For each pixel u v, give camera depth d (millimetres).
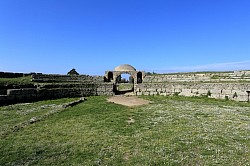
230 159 12508
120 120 22719
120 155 13203
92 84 52812
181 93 48031
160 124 21000
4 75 45531
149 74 64500
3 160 12391
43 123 21141
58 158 12797
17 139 16094
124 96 50000
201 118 23578
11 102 33906
